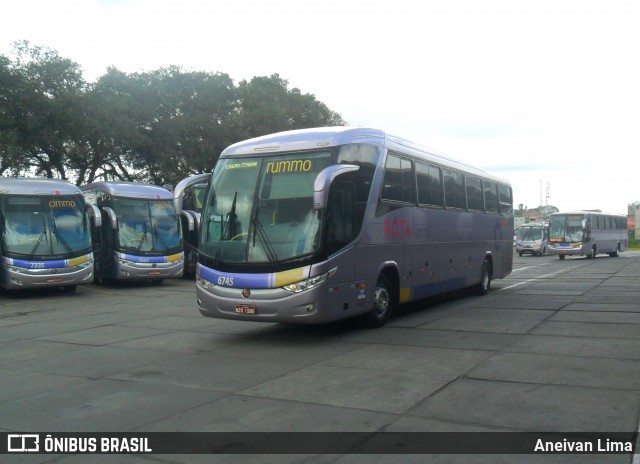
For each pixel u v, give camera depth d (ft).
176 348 32.35
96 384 25.04
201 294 32.89
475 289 53.83
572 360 26.94
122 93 108.88
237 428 18.98
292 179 31.96
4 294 64.34
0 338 37.19
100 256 72.59
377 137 36.45
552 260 129.49
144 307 52.19
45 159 105.40
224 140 117.91
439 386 23.06
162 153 111.55
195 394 23.06
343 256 32.04
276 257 30.78
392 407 20.59
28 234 59.47
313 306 30.25
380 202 35.91
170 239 71.72
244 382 24.64
